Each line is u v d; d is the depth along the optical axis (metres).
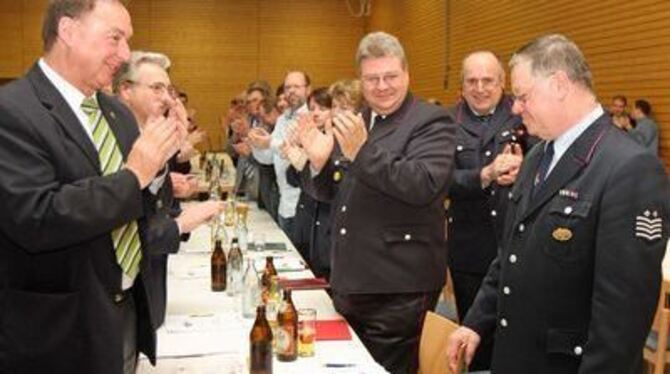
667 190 1.75
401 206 2.56
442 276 2.70
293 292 3.00
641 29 6.77
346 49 15.02
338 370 2.09
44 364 1.59
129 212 1.57
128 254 1.73
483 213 3.28
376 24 14.70
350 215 2.62
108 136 1.76
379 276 2.58
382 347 2.63
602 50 7.38
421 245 2.60
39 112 1.57
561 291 1.82
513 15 9.13
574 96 1.83
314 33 14.88
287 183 4.79
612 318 1.69
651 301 1.70
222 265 3.02
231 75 14.70
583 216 1.78
